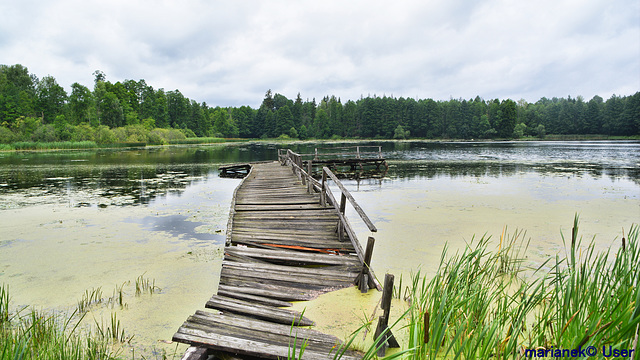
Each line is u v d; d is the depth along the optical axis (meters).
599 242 5.71
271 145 59.47
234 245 5.30
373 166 22.61
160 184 13.73
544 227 6.75
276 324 2.88
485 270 3.35
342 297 3.70
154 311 3.59
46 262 5.09
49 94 64.12
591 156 26.92
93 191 11.86
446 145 51.88
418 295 3.70
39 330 2.87
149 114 78.06
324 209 6.96
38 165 21.67
